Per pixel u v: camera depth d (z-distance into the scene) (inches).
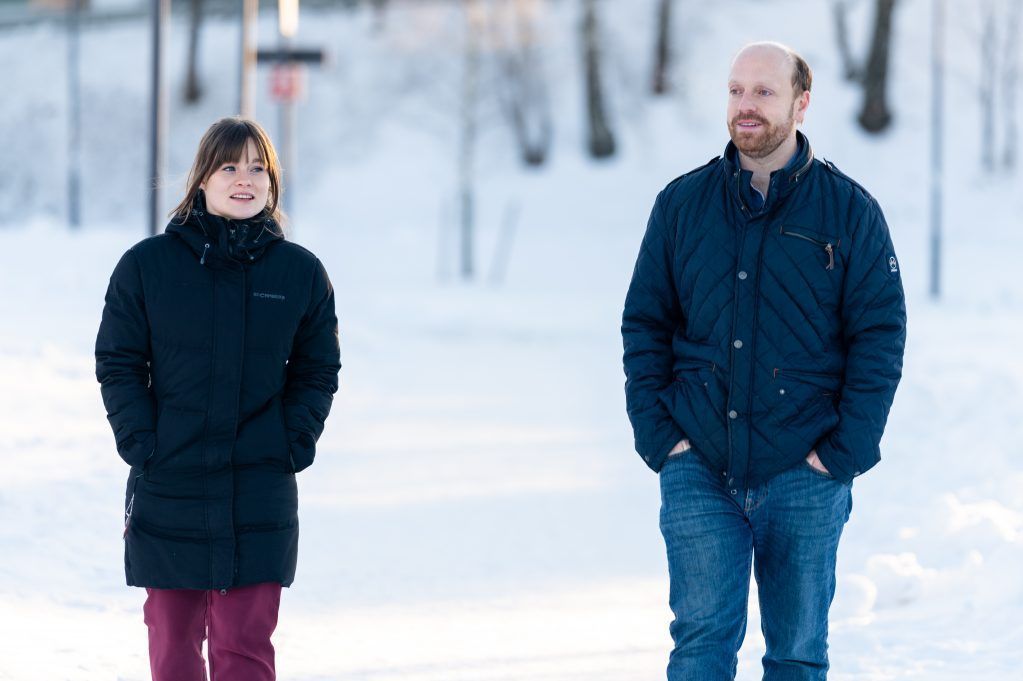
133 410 332.8
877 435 332.2
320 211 3543.3
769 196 336.5
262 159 345.7
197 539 332.2
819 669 346.6
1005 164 3511.3
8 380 985.5
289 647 475.5
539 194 3604.8
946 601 527.5
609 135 3786.9
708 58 4097.0
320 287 350.9
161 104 1043.3
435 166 3740.2
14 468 720.3
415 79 4055.1
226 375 335.9
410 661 461.7
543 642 492.1
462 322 2215.8
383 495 789.9
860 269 335.9
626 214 3481.8
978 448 808.9
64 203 3821.4
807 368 336.8
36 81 4315.9
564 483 847.1
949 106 3811.5
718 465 339.6
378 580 589.9
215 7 4606.3
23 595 515.2
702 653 338.6
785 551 340.8
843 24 3998.5
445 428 1071.6
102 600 522.6
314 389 348.5
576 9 4325.8
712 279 339.3
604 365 1649.9
